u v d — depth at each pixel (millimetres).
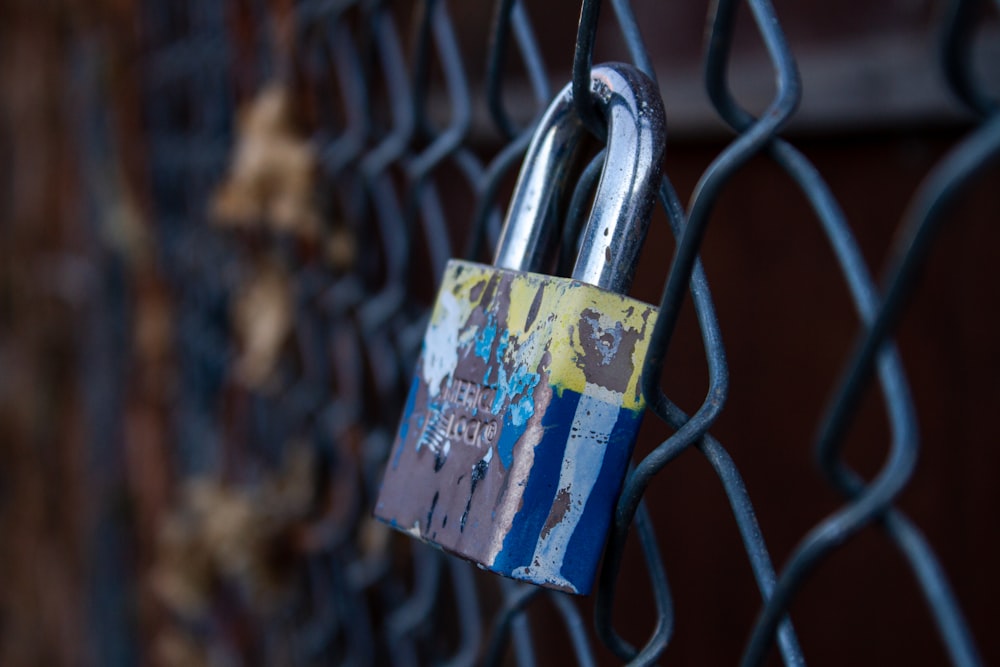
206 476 2014
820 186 524
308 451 1586
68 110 2938
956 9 381
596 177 655
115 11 2436
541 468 582
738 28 1715
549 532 584
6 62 3463
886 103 1514
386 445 1275
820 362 1705
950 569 1586
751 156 528
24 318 3490
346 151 1336
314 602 1651
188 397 2195
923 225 372
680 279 538
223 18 1765
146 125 2357
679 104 1779
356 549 1473
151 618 2447
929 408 1607
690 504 1921
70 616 3164
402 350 1150
